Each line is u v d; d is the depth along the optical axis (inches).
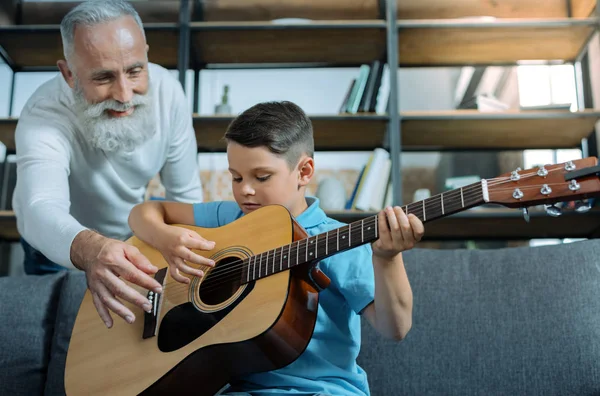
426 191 146.8
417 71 159.2
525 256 63.7
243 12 158.1
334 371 51.1
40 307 70.8
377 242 45.3
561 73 155.8
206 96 156.1
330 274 53.3
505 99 156.3
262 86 157.2
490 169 153.8
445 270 64.7
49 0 159.0
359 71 158.4
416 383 60.7
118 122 75.4
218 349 48.8
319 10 158.1
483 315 61.7
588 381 56.6
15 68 158.2
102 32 71.9
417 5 155.5
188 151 89.4
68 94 79.9
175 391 51.3
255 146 54.0
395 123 139.1
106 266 56.2
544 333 59.4
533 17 155.8
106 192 84.0
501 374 59.2
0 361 68.3
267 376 50.8
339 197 137.8
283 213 53.1
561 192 38.4
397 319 48.5
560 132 147.2
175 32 147.6
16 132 78.9
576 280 60.8
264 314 47.9
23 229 70.6
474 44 151.4
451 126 144.4
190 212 63.2
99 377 54.0
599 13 147.2
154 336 53.5
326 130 145.4
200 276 53.6
